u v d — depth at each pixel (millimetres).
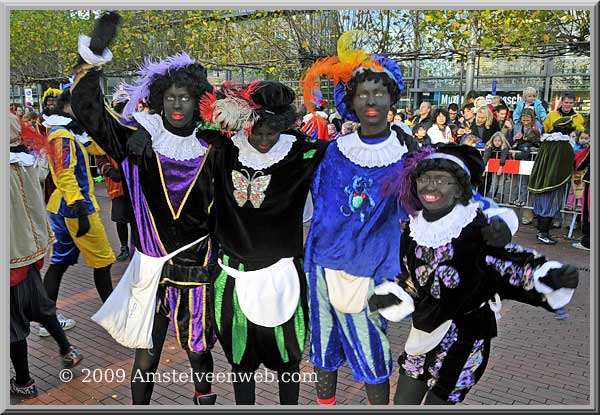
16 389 3209
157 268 2693
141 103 2793
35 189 3229
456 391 2473
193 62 2633
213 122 2529
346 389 3381
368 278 2543
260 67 11422
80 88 2461
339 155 2578
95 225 4016
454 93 13133
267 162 2547
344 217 2547
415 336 2488
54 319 3486
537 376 3516
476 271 2330
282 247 2594
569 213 7477
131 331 2697
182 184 2623
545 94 11945
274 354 2639
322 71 2650
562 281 2234
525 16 7426
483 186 8250
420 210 2426
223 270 2633
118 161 2686
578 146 7438
